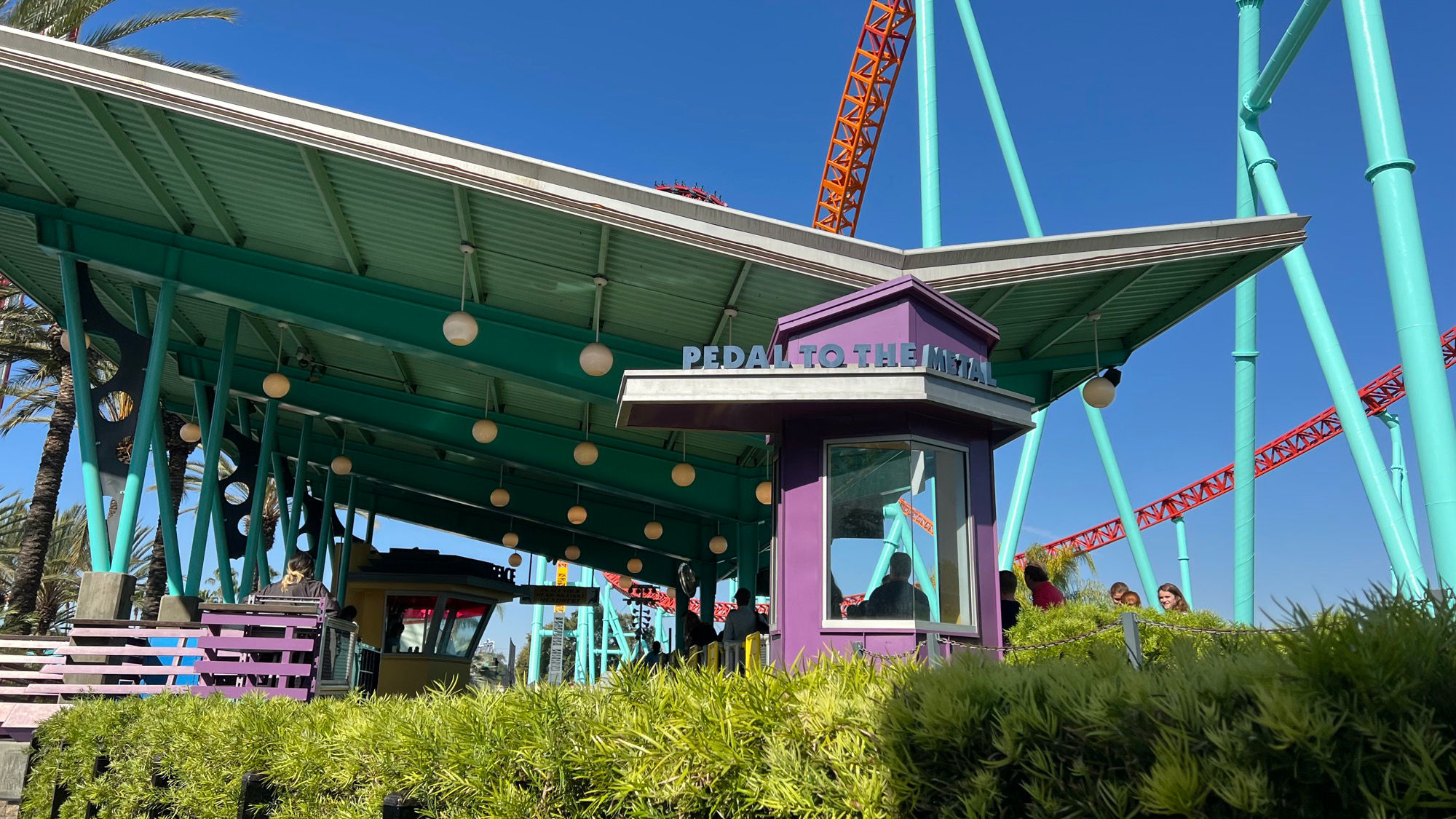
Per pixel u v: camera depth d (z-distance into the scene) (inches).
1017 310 474.3
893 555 290.4
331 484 1037.8
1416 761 65.7
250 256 551.5
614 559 1283.2
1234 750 72.7
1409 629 69.8
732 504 850.8
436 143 386.3
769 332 535.2
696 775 107.4
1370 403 1665.8
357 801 145.7
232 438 850.1
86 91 407.5
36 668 425.1
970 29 946.1
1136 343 519.5
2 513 1295.5
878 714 97.6
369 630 939.3
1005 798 86.5
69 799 265.7
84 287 552.4
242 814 171.5
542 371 558.9
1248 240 403.5
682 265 458.0
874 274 394.0
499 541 1275.8
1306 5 546.0
